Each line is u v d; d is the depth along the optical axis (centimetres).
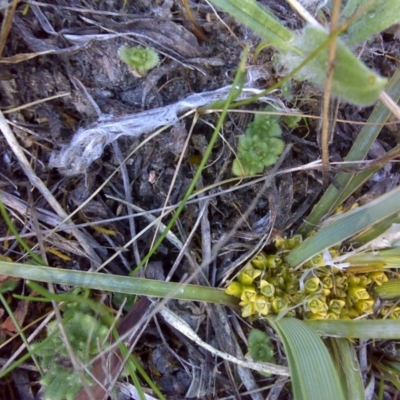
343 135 18
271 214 17
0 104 15
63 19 16
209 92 16
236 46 16
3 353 17
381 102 16
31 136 16
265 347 17
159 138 16
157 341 17
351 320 16
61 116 16
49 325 15
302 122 17
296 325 15
